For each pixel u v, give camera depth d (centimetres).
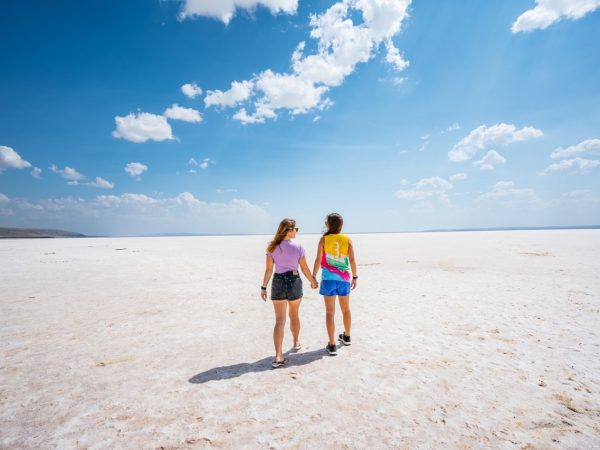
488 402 355
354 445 284
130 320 714
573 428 306
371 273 1399
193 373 443
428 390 384
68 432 309
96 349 539
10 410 351
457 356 488
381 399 364
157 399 372
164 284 1173
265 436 299
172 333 623
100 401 369
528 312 728
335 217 510
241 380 418
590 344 528
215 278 1316
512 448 277
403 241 4384
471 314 723
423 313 740
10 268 1638
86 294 995
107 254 2586
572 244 2744
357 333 608
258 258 2234
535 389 383
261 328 655
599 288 967
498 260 1744
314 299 941
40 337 600
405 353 503
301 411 342
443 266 1575
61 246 4025
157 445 288
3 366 470
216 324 684
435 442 286
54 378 430
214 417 333
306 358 491
